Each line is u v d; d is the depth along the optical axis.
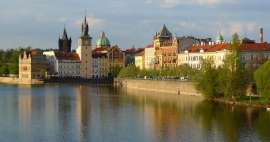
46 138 169.00
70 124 196.50
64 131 180.88
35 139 167.62
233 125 190.12
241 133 174.88
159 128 186.00
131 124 195.88
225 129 182.25
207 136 170.75
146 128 186.25
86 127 189.38
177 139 166.62
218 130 180.62
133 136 171.88
